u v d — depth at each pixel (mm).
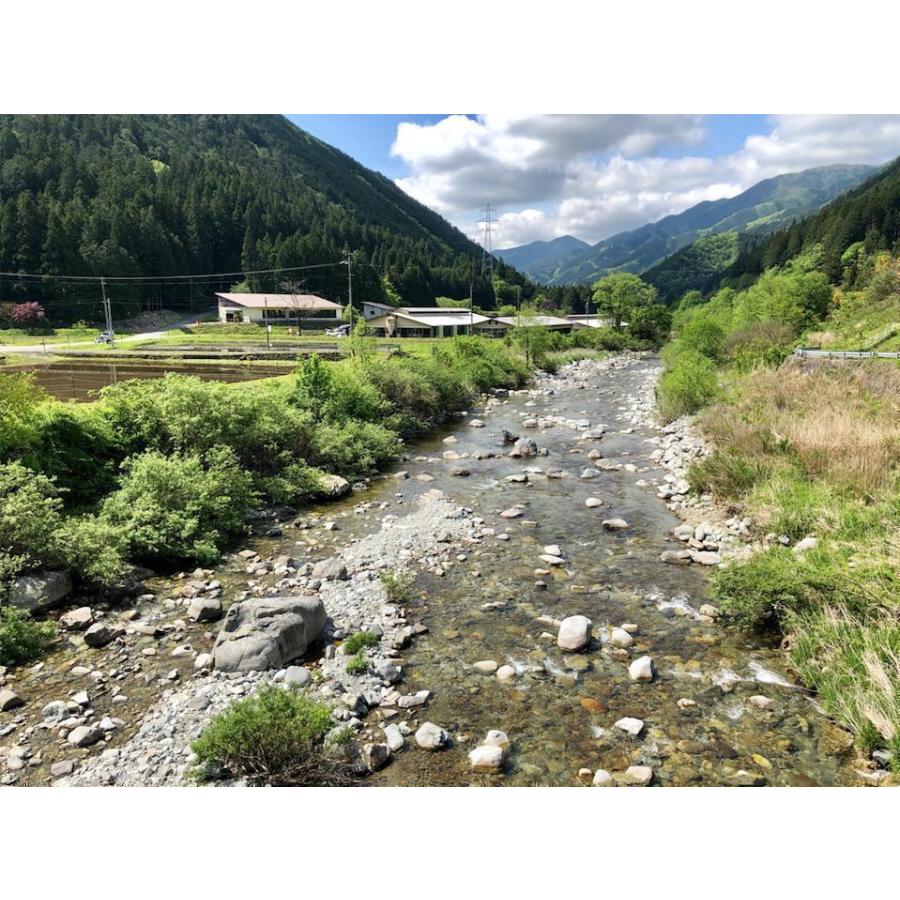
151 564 10805
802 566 8695
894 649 6859
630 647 8188
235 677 7250
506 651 8133
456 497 15188
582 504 14445
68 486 12312
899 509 10125
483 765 5945
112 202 101438
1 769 5848
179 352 47625
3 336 71812
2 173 101625
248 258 111500
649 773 5836
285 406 18125
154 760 5902
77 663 7754
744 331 40344
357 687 7168
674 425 22172
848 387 18875
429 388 26078
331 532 12867
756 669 7633
